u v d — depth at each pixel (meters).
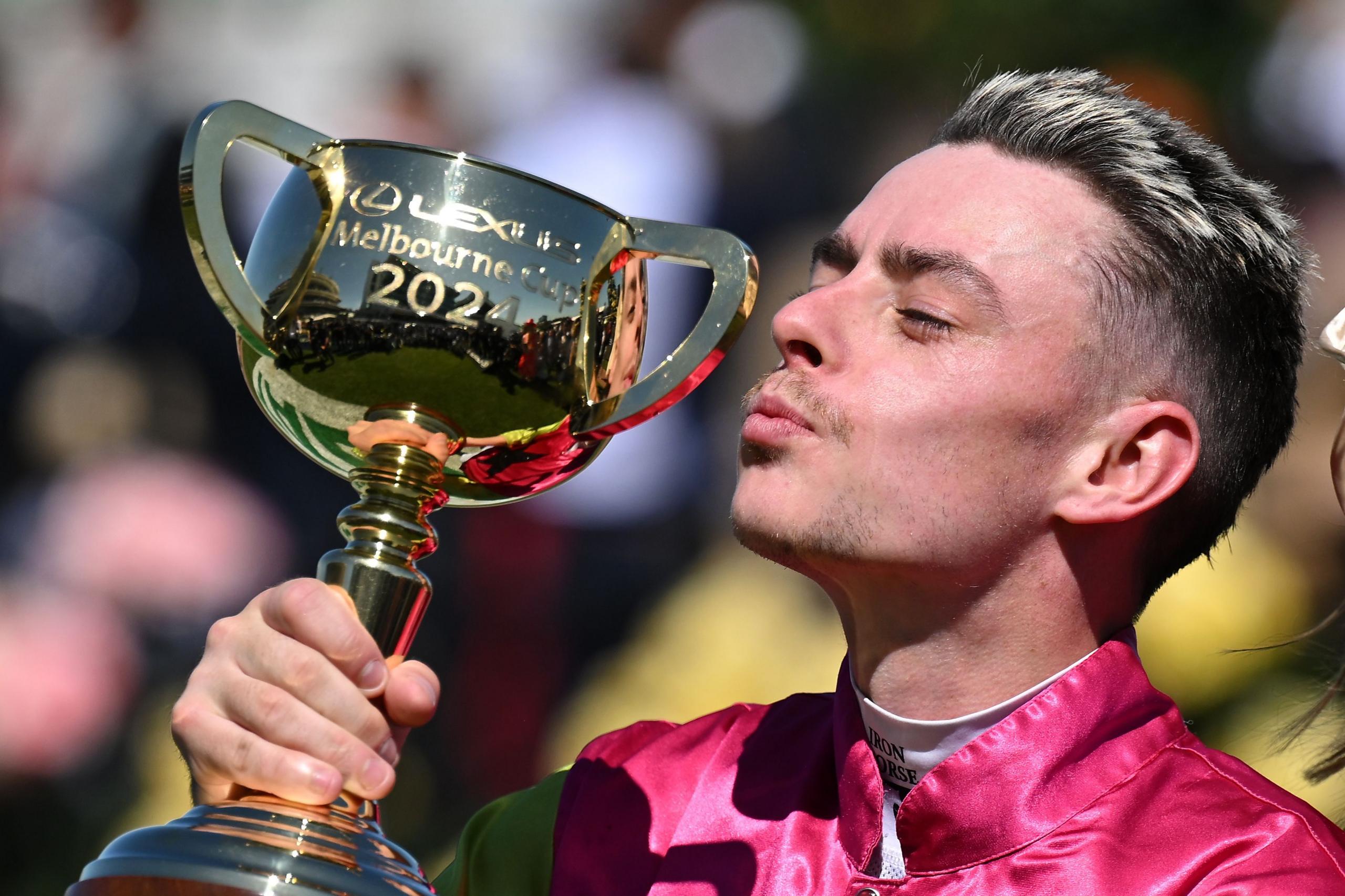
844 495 6.57
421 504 6.80
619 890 7.00
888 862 6.72
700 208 20.55
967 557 6.64
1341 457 7.70
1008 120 7.08
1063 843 6.43
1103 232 6.81
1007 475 6.64
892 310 6.79
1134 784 6.59
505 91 28.19
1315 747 9.24
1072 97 7.11
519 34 36.44
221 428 20.11
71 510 18.77
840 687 7.11
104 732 17.67
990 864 6.48
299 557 19.66
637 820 7.18
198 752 6.30
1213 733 13.26
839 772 6.86
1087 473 6.76
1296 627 13.66
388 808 17.44
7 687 17.33
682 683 14.48
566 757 14.89
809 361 6.81
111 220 22.25
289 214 6.66
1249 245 7.12
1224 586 13.77
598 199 20.31
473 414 6.62
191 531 18.69
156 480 18.97
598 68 22.03
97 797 17.41
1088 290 6.74
